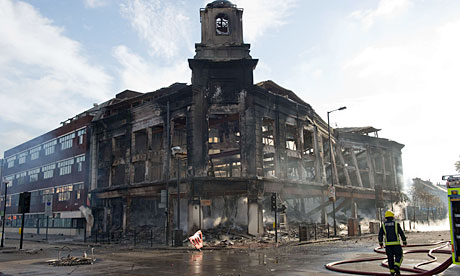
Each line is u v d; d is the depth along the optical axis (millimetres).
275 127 36906
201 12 36406
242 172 32812
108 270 13312
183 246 26297
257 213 31969
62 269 13664
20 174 65375
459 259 9359
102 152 45562
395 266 9812
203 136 33469
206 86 34094
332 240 30031
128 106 43531
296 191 37469
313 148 42906
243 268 13289
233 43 35250
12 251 22859
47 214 39125
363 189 49625
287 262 14781
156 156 37062
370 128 56719
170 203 34062
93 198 44156
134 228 38844
